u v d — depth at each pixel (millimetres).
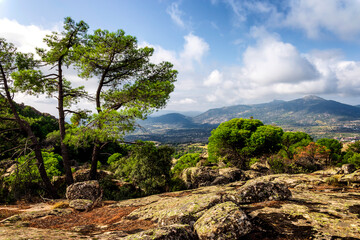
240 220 4305
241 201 6461
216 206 5062
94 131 13680
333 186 11062
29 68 15891
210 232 4117
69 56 16484
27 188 16125
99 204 11773
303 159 24859
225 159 34062
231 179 17906
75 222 8336
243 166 31484
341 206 5883
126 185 17812
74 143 14547
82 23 16203
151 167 17188
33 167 16688
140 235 4094
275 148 31000
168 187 17922
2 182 16578
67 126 19484
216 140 31734
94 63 15625
